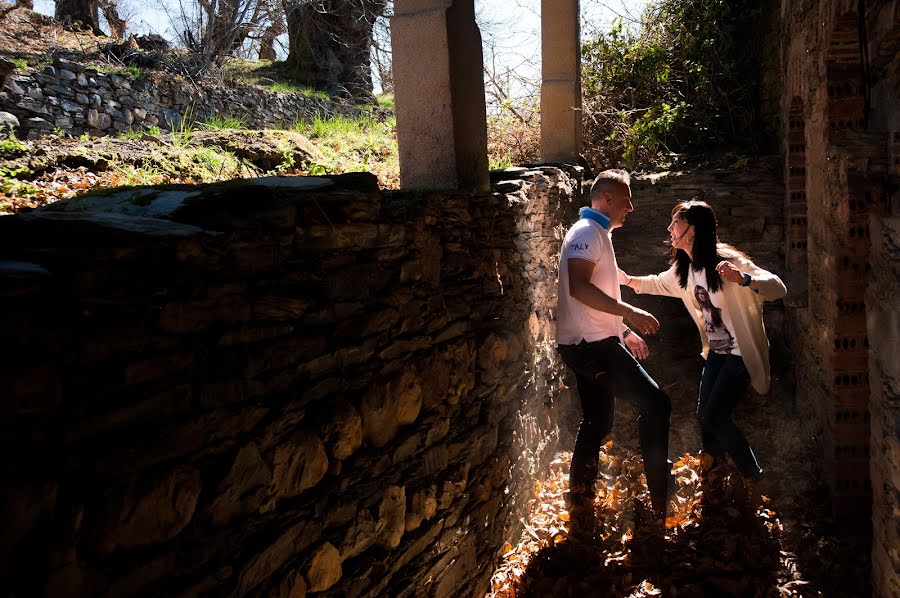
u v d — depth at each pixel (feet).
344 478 6.14
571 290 10.68
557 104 19.31
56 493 3.51
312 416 5.74
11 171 12.22
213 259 4.66
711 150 21.90
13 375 3.31
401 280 7.32
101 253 3.87
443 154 9.69
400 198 7.88
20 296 3.37
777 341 16.99
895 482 8.00
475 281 9.37
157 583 4.17
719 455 12.49
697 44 22.70
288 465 5.33
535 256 12.64
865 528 10.98
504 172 13.39
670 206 18.78
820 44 11.82
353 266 6.38
